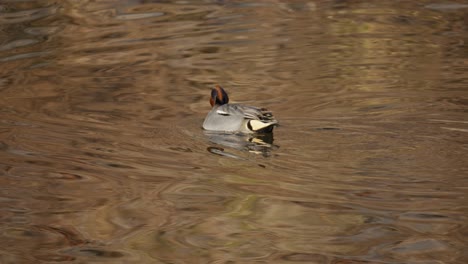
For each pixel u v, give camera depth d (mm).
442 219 10805
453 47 20484
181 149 13961
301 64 19438
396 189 11773
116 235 10734
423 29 22266
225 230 10773
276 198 11664
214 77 18578
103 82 18344
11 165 13273
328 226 10766
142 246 10359
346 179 12195
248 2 25750
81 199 11898
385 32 22016
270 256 9961
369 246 10156
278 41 21328
